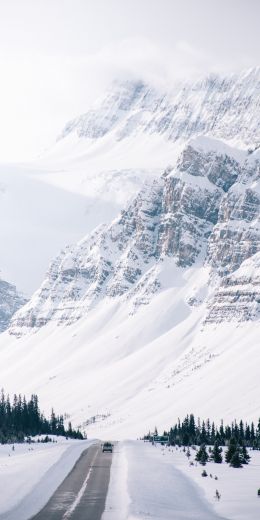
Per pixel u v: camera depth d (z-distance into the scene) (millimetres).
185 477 162625
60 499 117000
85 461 192250
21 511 105812
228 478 162625
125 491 126375
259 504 120375
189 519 102438
